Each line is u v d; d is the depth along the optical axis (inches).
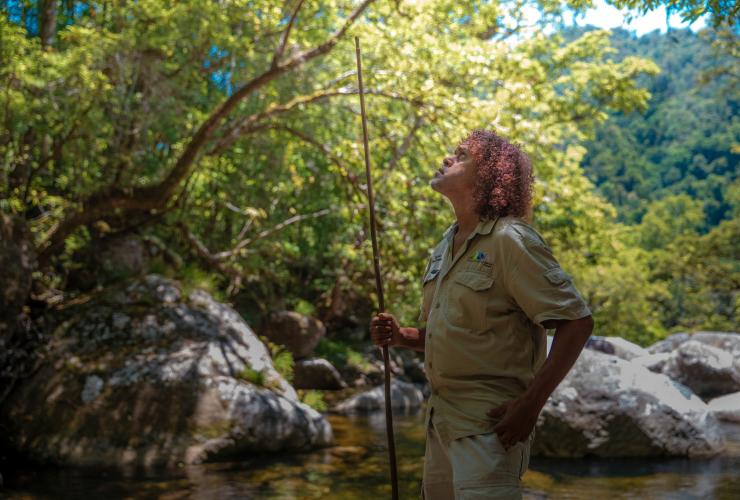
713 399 375.2
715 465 248.2
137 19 393.4
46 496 215.3
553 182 483.8
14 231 296.5
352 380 632.4
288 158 518.9
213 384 292.5
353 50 486.3
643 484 220.4
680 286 1534.2
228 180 505.4
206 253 497.0
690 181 3850.9
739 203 1278.3
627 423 265.1
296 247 565.3
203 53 431.2
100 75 337.1
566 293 92.4
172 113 401.1
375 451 292.4
